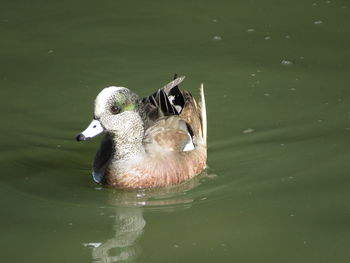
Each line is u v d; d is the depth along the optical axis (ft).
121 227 34.09
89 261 31.19
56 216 35.14
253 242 32.32
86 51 53.67
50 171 39.83
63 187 38.19
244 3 60.80
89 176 39.55
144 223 34.50
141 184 37.52
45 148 42.11
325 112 44.34
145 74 50.06
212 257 31.27
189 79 49.19
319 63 50.62
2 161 40.52
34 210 35.70
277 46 53.26
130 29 56.95
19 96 47.55
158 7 60.75
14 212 35.50
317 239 32.32
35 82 49.29
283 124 43.45
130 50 53.67
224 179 38.42
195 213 35.22
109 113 35.91
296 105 45.47
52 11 60.44
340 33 54.80
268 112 44.96
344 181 37.14
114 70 50.72
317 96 46.32
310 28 55.77
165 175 37.65
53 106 46.37
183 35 55.67
